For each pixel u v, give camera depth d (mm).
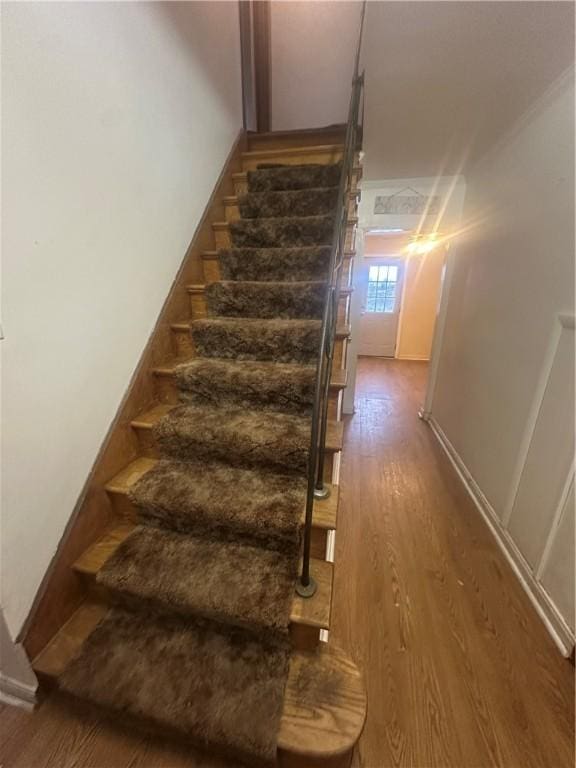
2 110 796
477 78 1681
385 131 2244
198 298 1808
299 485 1286
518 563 1663
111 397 1283
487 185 2465
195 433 1339
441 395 3244
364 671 1215
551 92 1655
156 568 1109
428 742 1025
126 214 1289
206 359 1688
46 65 899
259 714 896
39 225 921
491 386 2189
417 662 1248
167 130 1524
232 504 1180
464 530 1962
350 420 3598
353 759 980
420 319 6414
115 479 1299
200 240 1895
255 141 2559
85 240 1094
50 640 1056
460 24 1372
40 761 940
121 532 1271
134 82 1273
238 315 1801
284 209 2061
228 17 2123
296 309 1729
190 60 1684
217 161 2066
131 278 1352
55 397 1020
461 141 2330
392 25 1400
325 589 1056
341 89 2809
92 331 1158
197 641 1063
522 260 1925
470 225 2766
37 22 862
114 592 1129
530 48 1454
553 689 1176
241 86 2420
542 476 1568
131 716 909
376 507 2150
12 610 930
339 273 1164
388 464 2688
